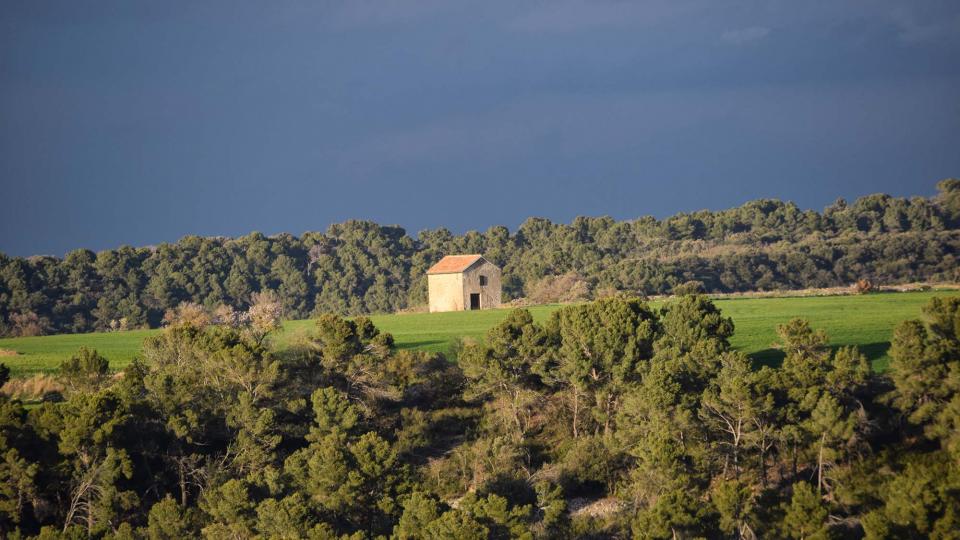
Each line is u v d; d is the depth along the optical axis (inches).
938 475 5226.4
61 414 6136.8
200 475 6323.8
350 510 5634.8
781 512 5487.2
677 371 6530.5
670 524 5162.4
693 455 5925.2
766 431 5974.4
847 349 6358.3
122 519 5851.4
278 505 5428.2
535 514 5935.0
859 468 5753.0
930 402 5954.7
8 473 5723.4
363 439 5989.2
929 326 6378.0
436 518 5231.3
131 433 6294.3
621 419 6476.4
